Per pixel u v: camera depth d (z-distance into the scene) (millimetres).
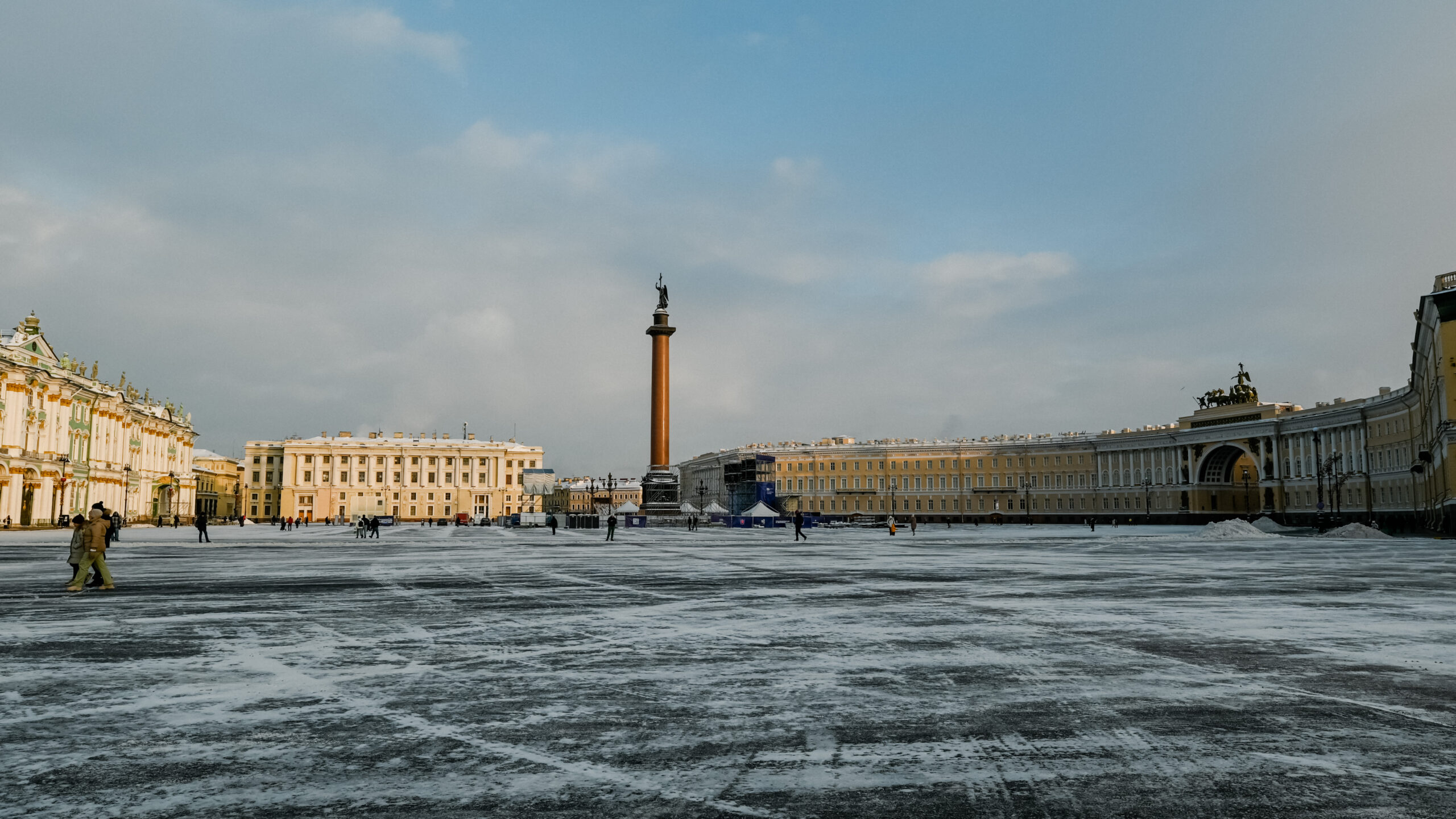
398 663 9094
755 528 84062
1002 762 5730
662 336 91625
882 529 82625
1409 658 9312
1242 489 110750
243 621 12383
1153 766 5648
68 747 6031
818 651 9859
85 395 88750
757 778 5434
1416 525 73062
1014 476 125375
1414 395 71625
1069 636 10891
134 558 28906
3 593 16453
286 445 167625
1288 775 5453
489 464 173250
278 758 5805
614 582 18922
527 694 7680
